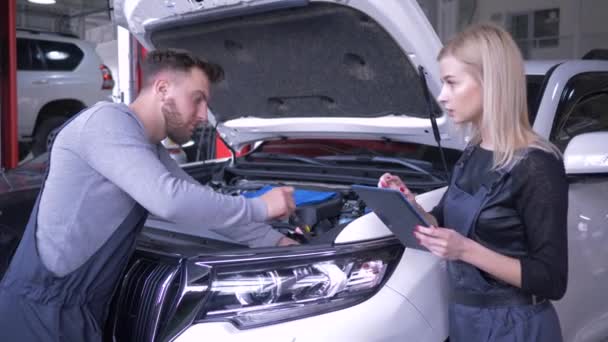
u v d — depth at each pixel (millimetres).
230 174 3162
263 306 1625
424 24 2051
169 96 1704
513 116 1503
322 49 2414
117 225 1644
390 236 1800
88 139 1569
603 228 2410
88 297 1654
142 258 1844
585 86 2744
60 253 1584
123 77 6652
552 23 13758
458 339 1694
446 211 1692
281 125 3084
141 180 1537
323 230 2207
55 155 1624
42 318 1583
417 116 2523
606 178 2557
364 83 2504
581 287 2289
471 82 1560
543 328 1590
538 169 1470
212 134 4789
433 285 1784
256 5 2232
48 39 8844
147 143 1621
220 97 3096
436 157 2783
